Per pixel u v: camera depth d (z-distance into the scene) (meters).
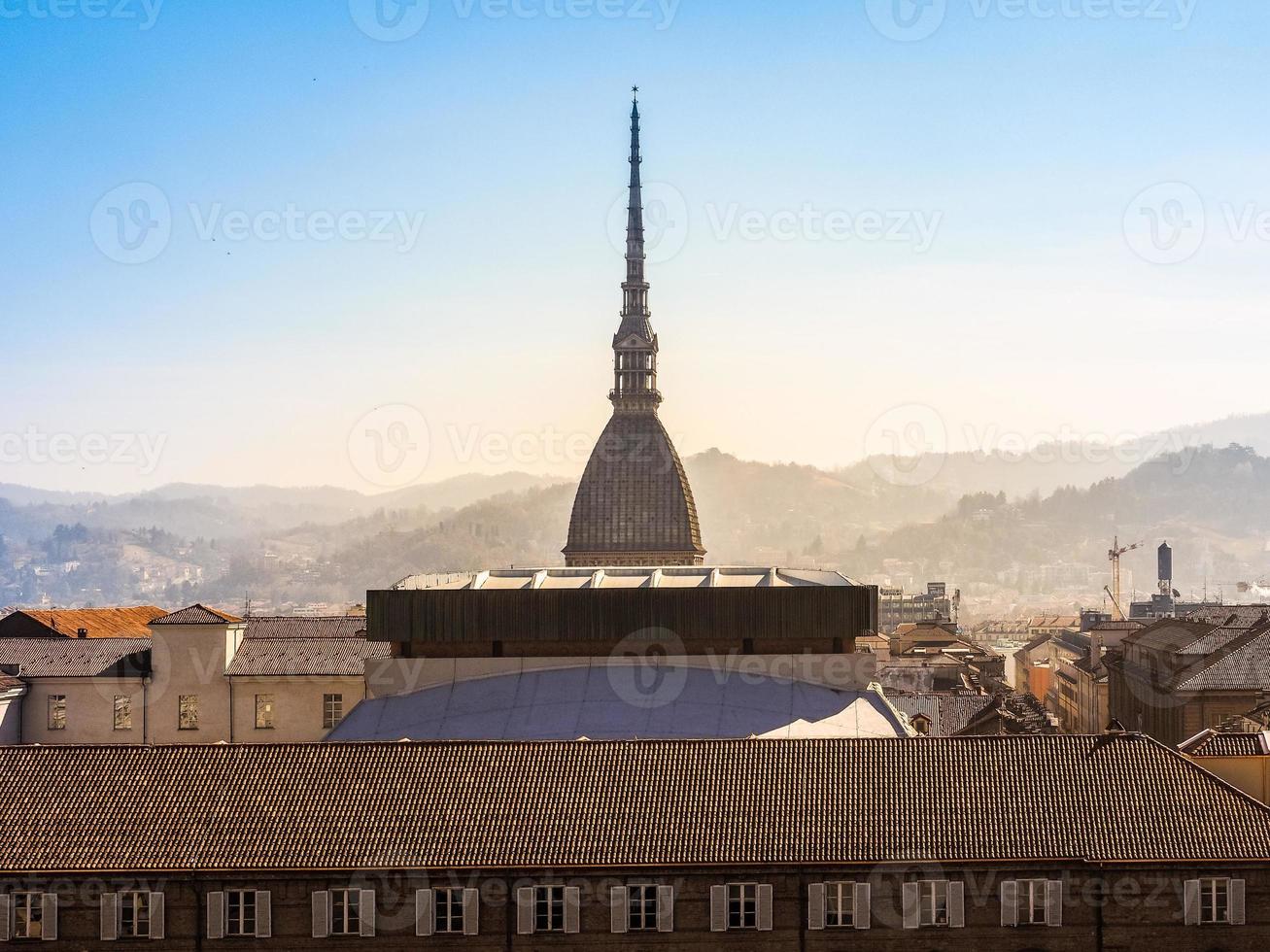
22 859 103.25
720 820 105.75
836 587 158.38
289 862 102.94
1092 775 108.81
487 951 102.56
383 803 107.56
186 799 108.19
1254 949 102.00
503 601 159.50
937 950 102.56
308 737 176.38
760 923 102.50
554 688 154.25
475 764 111.31
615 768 110.50
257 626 191.12
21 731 177.12
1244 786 116.88
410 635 159.75
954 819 105.56
